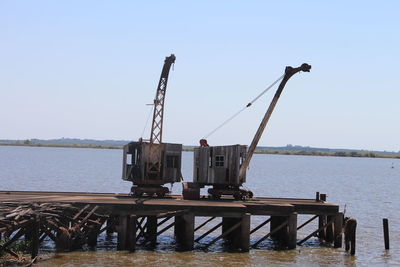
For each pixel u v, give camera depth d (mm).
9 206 32312
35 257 30812
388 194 96188
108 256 33719
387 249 40125
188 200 40375
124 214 35500
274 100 43938
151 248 36969
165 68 45250
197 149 45219
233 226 37406
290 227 37844
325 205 39375
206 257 34844
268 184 115312
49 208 32906
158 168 43281
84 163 191125
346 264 35062
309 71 43281
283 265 33844
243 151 43156
